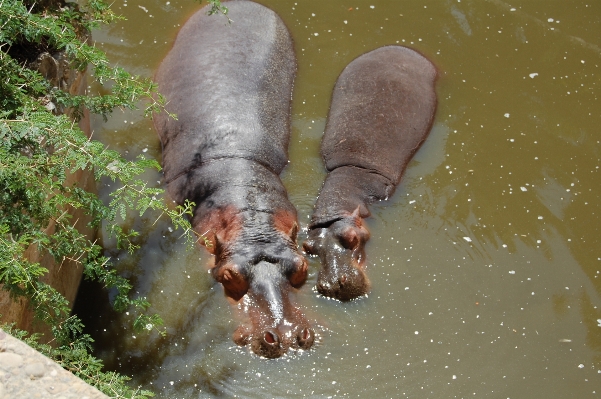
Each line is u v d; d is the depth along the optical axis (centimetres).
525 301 908
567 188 1076
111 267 905
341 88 1204
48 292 607
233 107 1076
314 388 788
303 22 1362
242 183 974
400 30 1366
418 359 828
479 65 1302
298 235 984
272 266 888
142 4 1353
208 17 1262
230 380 791
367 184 1044
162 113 1116
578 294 922
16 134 590
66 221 677
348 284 889
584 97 1248
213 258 930
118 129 1106
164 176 1041
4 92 672
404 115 1137
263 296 859
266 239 916
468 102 1222
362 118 1122
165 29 1306
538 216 1027
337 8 1404
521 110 1212
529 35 1379
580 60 1327
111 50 1250
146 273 905
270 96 1141
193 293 884
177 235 953
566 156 1129
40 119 603
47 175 620
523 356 841
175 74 1164
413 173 1087
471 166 1102
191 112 1080
